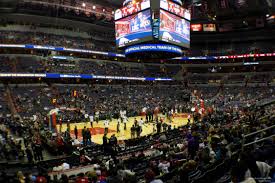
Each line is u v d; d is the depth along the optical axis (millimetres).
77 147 19078
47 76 49031
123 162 11602
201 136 14891
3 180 9555
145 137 20516
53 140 19219
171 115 37438
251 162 5508
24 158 17750
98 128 32125
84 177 8609
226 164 8305
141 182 8898
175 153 11242
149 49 28516
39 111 39250
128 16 29406
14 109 38625
